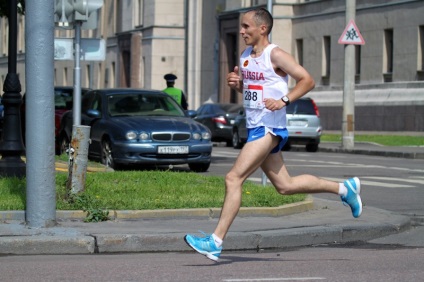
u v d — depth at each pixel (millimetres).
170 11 77812
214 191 18547
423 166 31344
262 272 11219
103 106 27531
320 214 16812
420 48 52812
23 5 32562
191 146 26078
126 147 25641
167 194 17891
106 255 13211
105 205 16016
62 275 11000
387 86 55062
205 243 11469
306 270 11375
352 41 41500
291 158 35906
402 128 53406
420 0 52469
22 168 20656
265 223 15383
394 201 20328
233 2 68375
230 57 69750
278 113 11500
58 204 15945
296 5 63656
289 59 11414
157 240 13617
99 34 92375
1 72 93312
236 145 46750
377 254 13102
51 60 14273
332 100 59781
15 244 13141
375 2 56219
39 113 14211
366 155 39938
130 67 81375
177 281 10547
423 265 11820
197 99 75812
